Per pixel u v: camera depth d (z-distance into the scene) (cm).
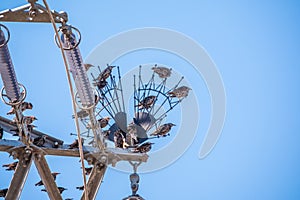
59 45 3662
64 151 4222
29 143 4128
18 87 3991
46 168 4184
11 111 4128
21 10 3700
